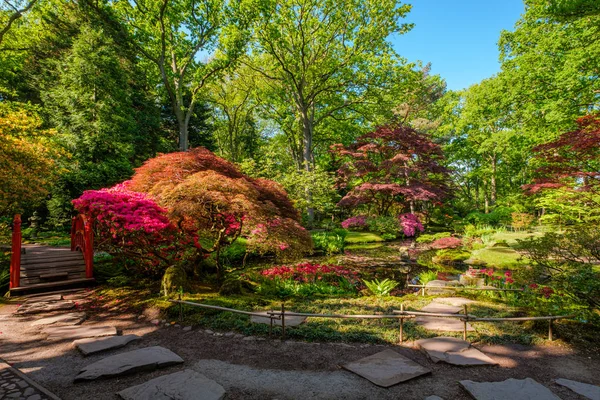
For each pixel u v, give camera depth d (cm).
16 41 2006
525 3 1667
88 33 1816
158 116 2562
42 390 333
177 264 814
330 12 2270
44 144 1445
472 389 333
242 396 331
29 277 825
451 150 3127
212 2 1825
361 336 488
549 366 400
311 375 378
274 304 664
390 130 2056
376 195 2202
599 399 324
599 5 1022
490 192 3934
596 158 927
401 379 360
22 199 1101
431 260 1390
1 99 2195
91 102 1823
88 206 705
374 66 2317
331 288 841
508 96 1697
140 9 1850
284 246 777
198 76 1961
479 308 636
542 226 1595
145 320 587
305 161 2480
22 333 515
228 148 3634
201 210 693
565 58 1427
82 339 484
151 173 811
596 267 574
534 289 636
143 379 366
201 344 474
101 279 878
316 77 2455
